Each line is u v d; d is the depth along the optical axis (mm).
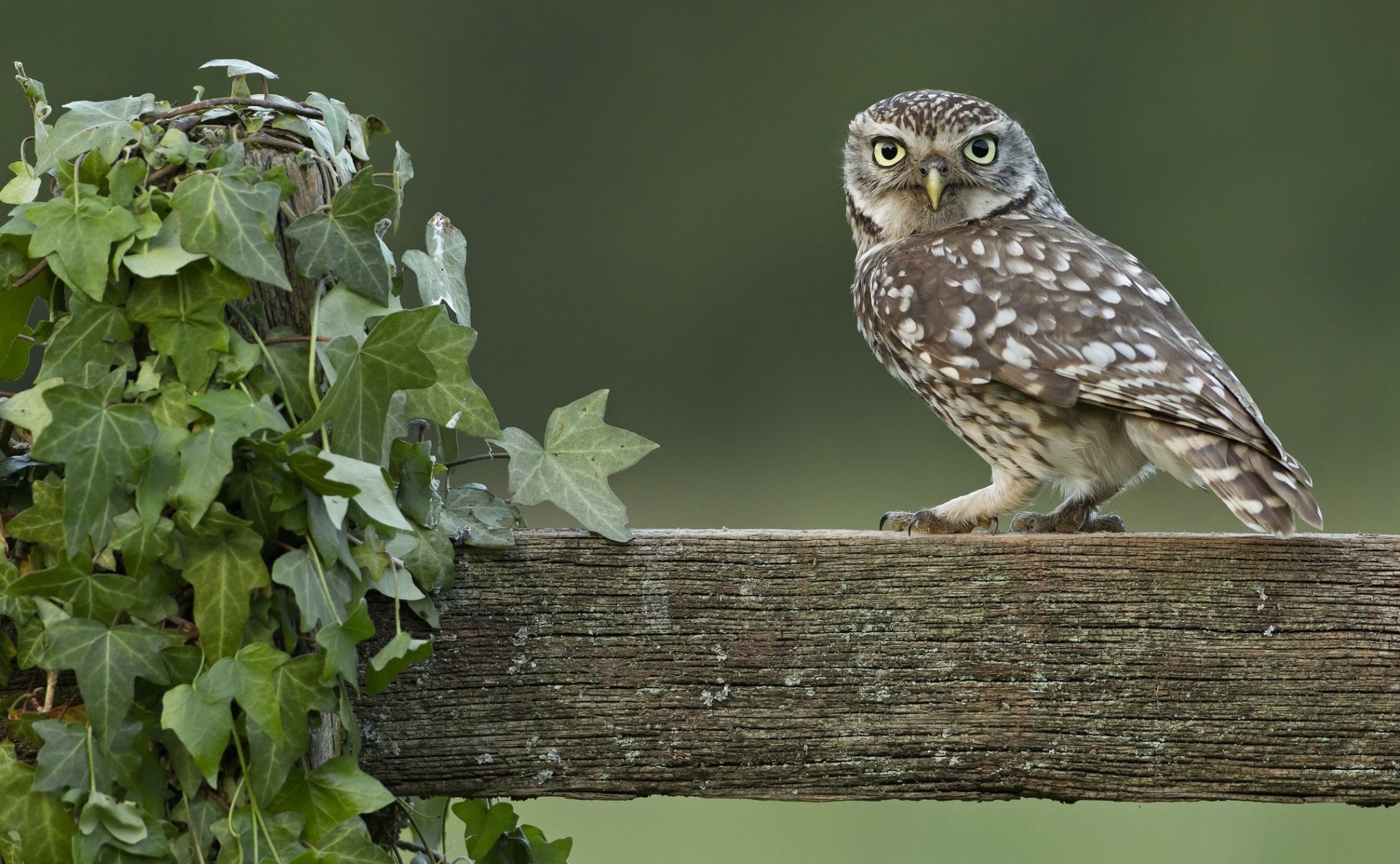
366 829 4430
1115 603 4871
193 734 4016
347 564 4246
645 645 4852
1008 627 4879
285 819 4277
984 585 4883
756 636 4871
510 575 4828
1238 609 4855
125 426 3988
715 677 4859
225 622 4113
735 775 4863
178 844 4254
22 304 4398
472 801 5223
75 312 4145
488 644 4812
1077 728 4863
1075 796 4879
